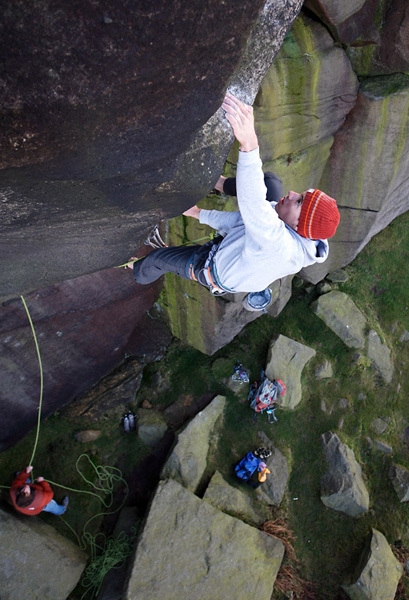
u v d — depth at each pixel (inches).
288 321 306.8
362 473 295.3
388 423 310.3
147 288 240.2
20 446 250.4
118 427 270.5
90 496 256.8
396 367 320.5
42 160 67.8
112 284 217.5
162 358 287.0
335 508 281.3
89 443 263.1
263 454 275.0
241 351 293.9
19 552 219.6
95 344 243.9
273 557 249.4
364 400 308.7
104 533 254.5
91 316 225.8
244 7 63.3
